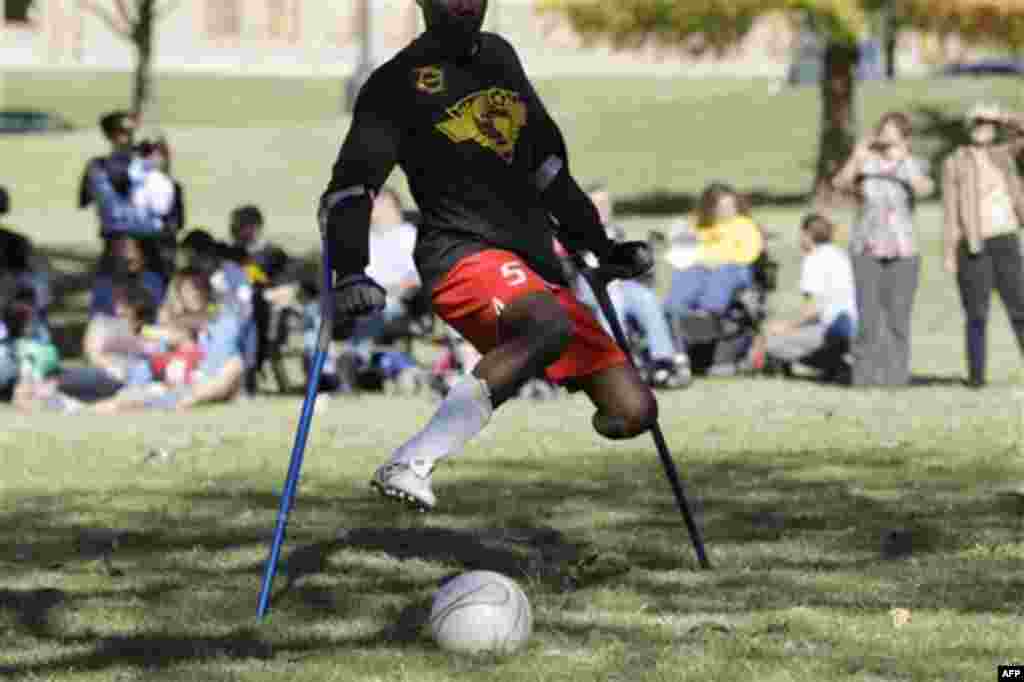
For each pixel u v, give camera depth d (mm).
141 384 36250
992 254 36312
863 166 36938
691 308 40531
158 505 21516
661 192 93500
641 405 15211
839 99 83375
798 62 143875
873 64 142750
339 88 167750
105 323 38844
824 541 18359
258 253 40188
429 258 14945
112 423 32125
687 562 17297
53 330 58812
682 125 106750
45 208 95125
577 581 16328
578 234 16203
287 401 36969
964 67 143375
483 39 15188
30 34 165625
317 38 175625
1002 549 17688
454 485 22734
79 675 13188
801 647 13766
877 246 36594
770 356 40250
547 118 15586
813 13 77875
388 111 14750
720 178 95875
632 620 14734
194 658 13703
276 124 121125
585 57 168500
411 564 17328
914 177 36875
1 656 13859
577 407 34125
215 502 21688
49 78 161500
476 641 13578
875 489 21922
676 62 168750
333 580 16578
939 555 17531
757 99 110875
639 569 16953
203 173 102062
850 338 39500
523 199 15094
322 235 14664
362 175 14461
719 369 40562
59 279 68750
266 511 20906
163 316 36656
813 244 40344
